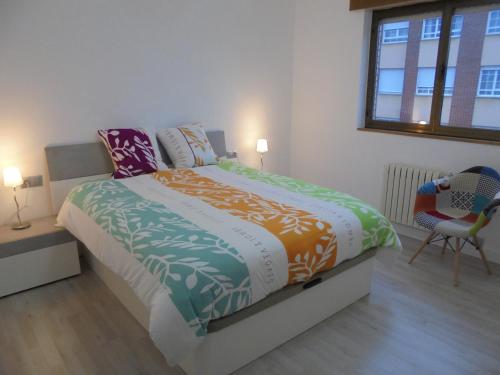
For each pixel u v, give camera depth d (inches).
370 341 87.0
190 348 65.9
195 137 142.1
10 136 114.0
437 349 84.4
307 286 85.4
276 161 185.5
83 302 102.2
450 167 131.2
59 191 121.2
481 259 125.2
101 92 127.9
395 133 144.4
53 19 114.7
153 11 133.1
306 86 175.2
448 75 130.9
